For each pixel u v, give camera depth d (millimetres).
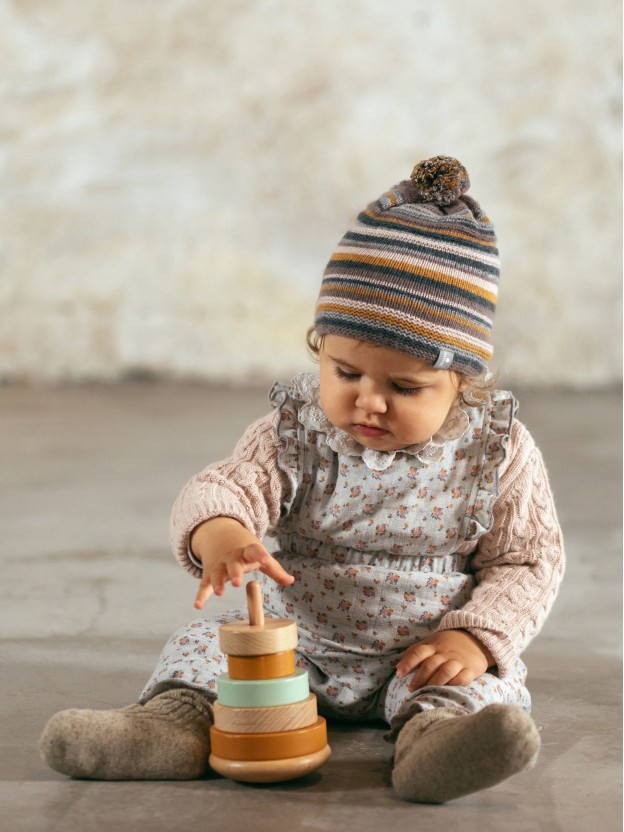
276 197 7867
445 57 7797
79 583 2650
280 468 1706
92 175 7824
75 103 7809
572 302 7773
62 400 6805
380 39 7789
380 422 1611
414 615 1700
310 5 7773
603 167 7734
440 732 1348
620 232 7762
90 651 2086
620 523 3471
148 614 2375
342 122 7816
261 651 1429
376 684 1708
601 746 1604
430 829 1289
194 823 1300
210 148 7836
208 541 1561
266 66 7805
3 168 7777
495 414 1734
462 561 1771
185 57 7801
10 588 2600
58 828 1286
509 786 1440
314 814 1331
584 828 1300
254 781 1414
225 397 6965
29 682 1885
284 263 7895
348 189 7863
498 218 7809
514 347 7805
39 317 7805
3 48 7738
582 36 7699
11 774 1467
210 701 1524
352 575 1702
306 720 1438
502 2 7715
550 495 1798
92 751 1421
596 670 2020
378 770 1497
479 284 1662
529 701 1687
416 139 7844
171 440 5055
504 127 7793
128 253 7840
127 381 7855
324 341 1655
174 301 7855
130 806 1354
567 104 7738
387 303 1593
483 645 1619
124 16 7770
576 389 7762
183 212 7855
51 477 4184
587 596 2607
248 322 7879
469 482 1718
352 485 1698
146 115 7809
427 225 1653
